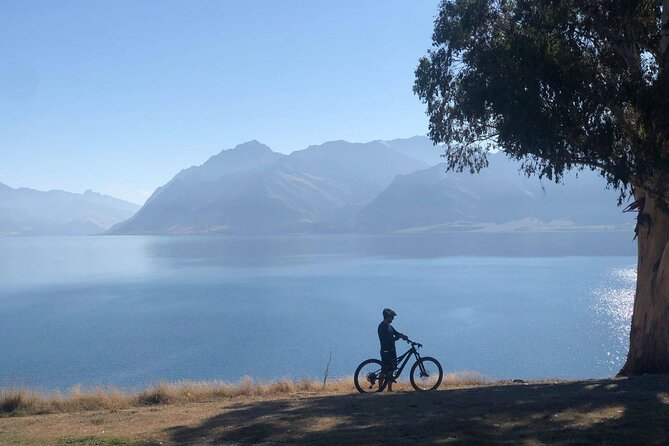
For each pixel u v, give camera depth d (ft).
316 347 190.60
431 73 63.31
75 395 49.19
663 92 46.09
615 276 387.34
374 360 48.93
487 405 37.63
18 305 323.16
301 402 42.45
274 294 341.62
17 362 172.45
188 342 204.33
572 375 143.84
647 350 56.59
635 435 28.86
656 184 51.78
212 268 540.11
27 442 31.30
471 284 364.99
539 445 27.84
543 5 51.52
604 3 49.85
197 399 49.55
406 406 38.42
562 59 48.47
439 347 185.68
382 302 298.15
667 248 55.36
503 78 50.90
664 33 49.93
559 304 277.44
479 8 57.93
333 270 484.74
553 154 51.24
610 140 49.62
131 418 38.42
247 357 175.63
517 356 170.50
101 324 249.55
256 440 30.68
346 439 29.76
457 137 67.15
